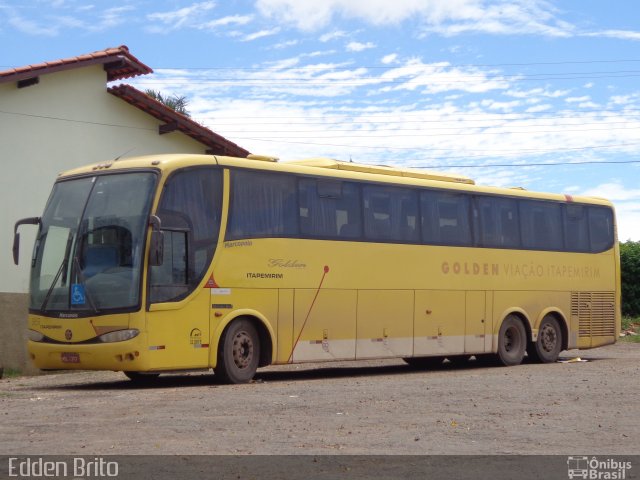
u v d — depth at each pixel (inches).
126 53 1106.7
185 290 668.1
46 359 674.2
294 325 743.1
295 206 752.3
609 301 1047.0
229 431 449.1
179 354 661.9
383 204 824.9
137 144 1137.4
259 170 729.0
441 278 868.6
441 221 875.4
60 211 698.2
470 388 656.4
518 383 698.2
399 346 827.4
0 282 1008.9
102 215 671.8
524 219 959.6
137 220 654.5
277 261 732.7
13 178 1023.0
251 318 717.9
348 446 413.1
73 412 516.4
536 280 964.0
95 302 653.9
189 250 673.0
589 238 1029.8
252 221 717.9
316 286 760.3
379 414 513.7
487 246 916.6
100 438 427.8
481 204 917.2
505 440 433.7
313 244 761.0
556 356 986.7
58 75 1064.2
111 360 644.1
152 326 647.1
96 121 1098.7
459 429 464.1
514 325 943.7
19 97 1029.8
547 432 457.7
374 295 807.7
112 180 680.4
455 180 910.4
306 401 567.5
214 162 697.6
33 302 686.5
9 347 842.2
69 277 670.5
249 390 637.9
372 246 808.9
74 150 1078.4
